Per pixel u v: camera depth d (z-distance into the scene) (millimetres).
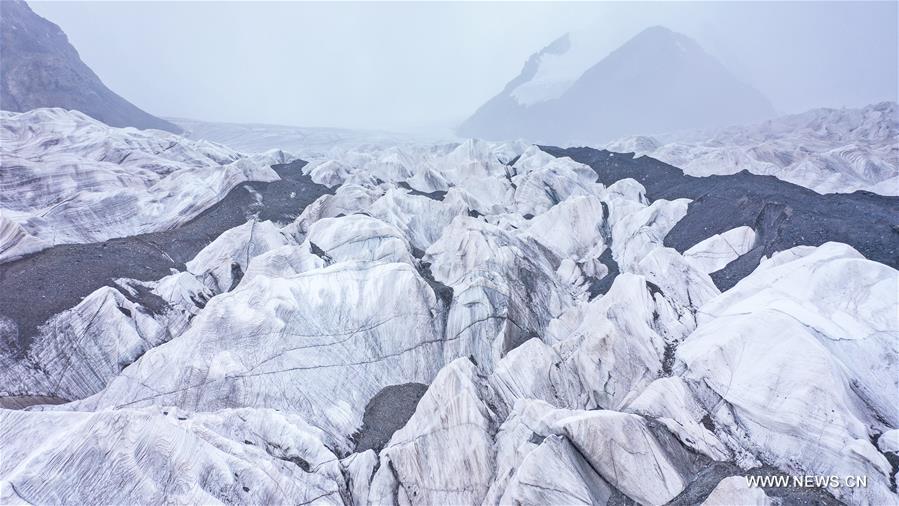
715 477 17516
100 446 15523
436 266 36906
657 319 26547
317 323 27625
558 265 39281
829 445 17062
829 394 17984
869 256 28891
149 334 29766
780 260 29844
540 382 24281
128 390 24406
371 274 30578
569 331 29906
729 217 38594
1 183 43562
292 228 43562
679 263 31438
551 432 19141
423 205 46594
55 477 14539
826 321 21688
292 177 59812
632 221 43438
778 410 18531
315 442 21297
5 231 33500
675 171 58438
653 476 17922
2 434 16703
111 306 29281
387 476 20344
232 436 20438
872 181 52500
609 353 24266
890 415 18609
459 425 20781
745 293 26516
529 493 16844
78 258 33656
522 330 30844
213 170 49750
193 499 15688
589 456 18328
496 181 57906
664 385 21156
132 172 52031
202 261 37500
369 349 27984
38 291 29734
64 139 58938
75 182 46375
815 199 37969
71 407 24141
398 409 25688
